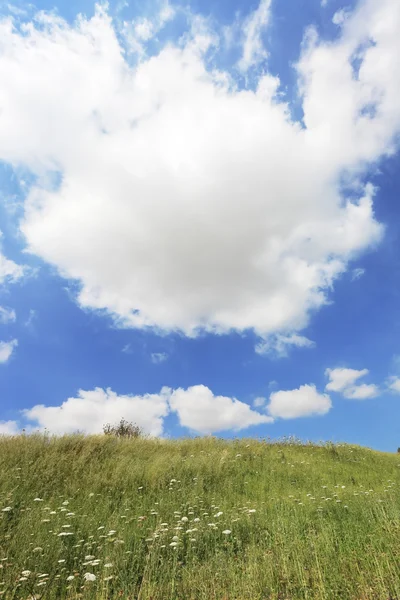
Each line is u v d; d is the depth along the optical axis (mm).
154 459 12578
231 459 13930
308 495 9648
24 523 6551
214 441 16922
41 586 4664
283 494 10398
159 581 4809
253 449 16094
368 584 4344
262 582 4602
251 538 6336
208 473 11719
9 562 5258
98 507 8219
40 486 9273
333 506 8242
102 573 4949
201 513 7973
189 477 11273
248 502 9008
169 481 10836
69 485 9570
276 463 13984
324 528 6438
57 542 5949
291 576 4773
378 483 12586
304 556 5289
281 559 5230
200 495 9695
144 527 6906
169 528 6730
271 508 8336
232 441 17203
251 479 11828
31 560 5273
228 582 4691
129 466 11250
